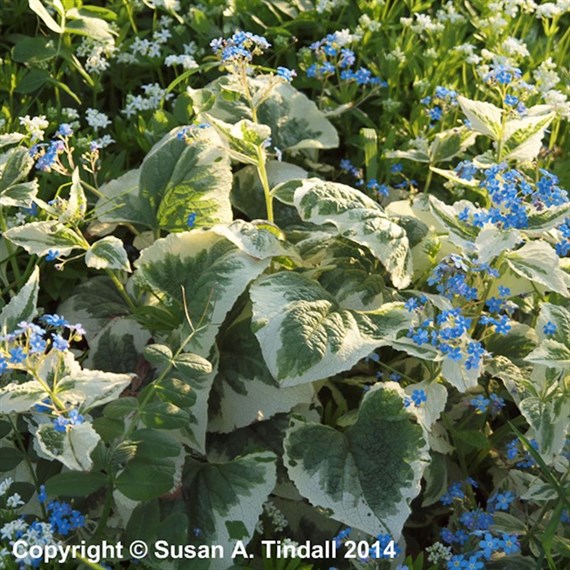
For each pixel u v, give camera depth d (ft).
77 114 14.71
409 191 14.92
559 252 11.78
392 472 10.80
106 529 10.75
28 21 15.97
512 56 15.97
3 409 9.64
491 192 10.80
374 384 11.69
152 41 16.12
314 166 14.73
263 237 11.50
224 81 14.07
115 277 12.03
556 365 10.48
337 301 11.69
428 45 16.29
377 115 16.01
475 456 12.44
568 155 15.42
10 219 12.79
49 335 12.55
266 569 10.55
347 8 16.74
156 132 14.05
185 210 12.42
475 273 11.51
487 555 10.43
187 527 10.48
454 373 10.69
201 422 11.18
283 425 11.82
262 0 16.05
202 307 11.31
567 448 11.49
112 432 10.22
